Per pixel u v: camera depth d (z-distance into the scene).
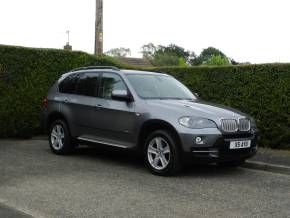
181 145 8.22
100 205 6.51
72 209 6.30
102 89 9.97
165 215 6.09
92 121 9.95
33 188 7.45
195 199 6.93
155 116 8.59
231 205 6.64
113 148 9.49
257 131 9.09
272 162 9.74
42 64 14.23
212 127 8.25
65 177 8.33
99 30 17.41
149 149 8.72
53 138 11.08
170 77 10.45
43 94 14.26
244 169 9.58
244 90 12.16
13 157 10.45
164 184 7.89
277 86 11.54
